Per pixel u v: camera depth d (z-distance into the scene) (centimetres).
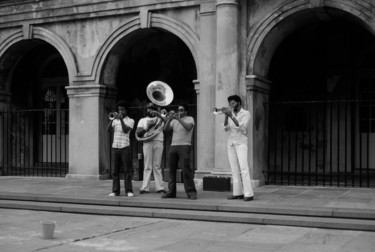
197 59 1258
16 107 1694
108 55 1389
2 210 988
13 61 1591
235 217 835
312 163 1484
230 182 1145
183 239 709
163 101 1045
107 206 971
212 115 1227
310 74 1486
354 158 1433
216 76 1194
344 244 671
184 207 921
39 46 1728
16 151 1666
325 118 1454
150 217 891
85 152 1402
